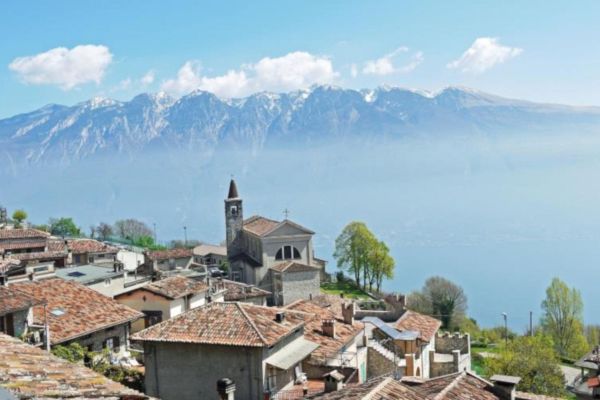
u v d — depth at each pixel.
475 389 27.86
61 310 47.50
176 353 38.28
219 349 37.34
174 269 102.31
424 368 58.28
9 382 11.48
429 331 61.31
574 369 84.38
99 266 75.31
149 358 38.81
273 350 38.38
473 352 86.12
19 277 59.19
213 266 120.94
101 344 47.91
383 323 59.09
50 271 66.62
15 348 14.60
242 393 36.91
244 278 105.56
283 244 100.88
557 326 94.50
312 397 28.08
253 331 37.56
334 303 73.50
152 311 58.28
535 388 57.47
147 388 38.81
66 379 12.23
